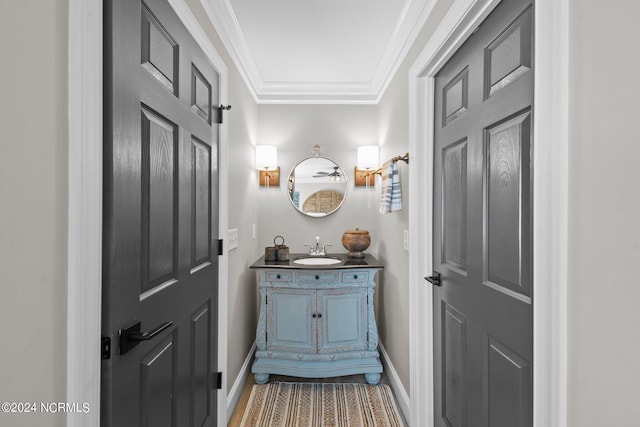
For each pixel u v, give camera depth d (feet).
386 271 8.70
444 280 5.43
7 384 1.94
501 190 3.74
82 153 2.46
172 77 4.09
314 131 10.38
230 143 6.92
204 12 5.36
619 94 1.99
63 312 2.35
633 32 1.90
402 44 6.85
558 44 2.49
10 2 1.95
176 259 4.21
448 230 5.31
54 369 2.27
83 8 2.47
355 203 10.43
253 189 9.48
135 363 3.19
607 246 2.09
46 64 2.20
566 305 2.46
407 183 6.71
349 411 6.98
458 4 4.12
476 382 4.34
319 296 8.22
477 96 4.26
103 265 2.74
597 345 2.18
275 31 7.05
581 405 2.32
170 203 4.03
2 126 1.90
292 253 10.37
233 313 7.11
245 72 8.14
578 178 2.34
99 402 2.64
